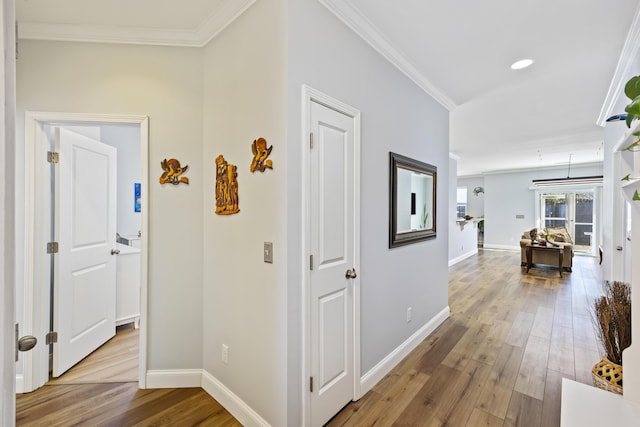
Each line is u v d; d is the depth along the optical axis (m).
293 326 1.56
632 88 1.12
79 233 2.49
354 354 1.97
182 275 2.15
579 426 1.09
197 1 1.79
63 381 2.22
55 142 2.27
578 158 7.20
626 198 1.26
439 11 1.89
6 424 0.55
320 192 1.70
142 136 2.10
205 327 2.13
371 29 2.03
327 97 1.73
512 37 2.17
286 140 1.51
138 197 4.05
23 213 2.07
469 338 2.97
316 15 1.67
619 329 1.71
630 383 1.25
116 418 1.83
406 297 2.64
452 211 7.00
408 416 1.84
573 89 3.08
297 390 1.59
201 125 2.15
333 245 1.79
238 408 1.82
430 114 3.03
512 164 8.21
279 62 1.54
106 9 1.86
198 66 2.14
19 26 2.00
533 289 4.82
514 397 2.03
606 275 4.51
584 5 1.83
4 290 0.53
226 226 1.94
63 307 2.31
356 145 1.96
